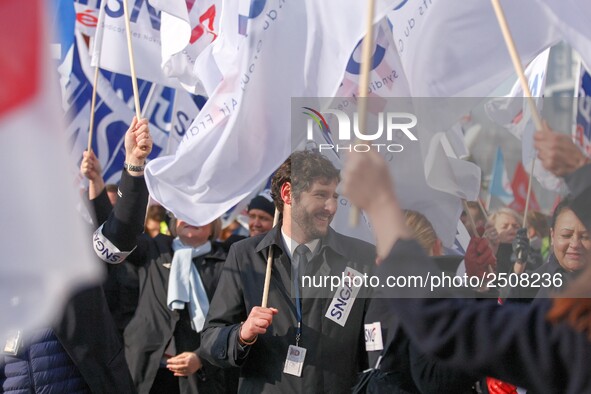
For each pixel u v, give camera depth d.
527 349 2.31
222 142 4.61
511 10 4.61
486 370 2.38
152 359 6.01
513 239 3.60
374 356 4.19
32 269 1.84
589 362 2.24
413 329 2.41
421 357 3.83
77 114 7.25
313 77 4.53
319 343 4.37
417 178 3.72
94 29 7.24
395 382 4.03
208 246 6.29
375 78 4.73
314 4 4.50
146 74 6.52
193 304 6.07
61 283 1.85
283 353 4.43
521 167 4.00
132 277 6.27
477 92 4.62
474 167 4.38
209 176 4.67
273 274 4.57
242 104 4.58
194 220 4.68
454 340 2.38
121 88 7.62
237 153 4.63
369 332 4.20
